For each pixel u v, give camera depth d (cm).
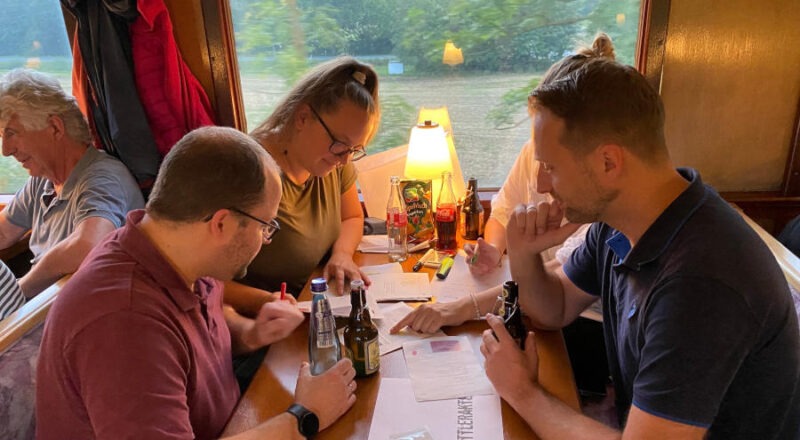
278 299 157
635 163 95
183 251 103
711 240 88
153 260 101
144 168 220
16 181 258
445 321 141
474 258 173
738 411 95
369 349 120
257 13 225
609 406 176
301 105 163
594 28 218
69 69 240
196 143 99
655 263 94
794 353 91
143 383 89
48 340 96
